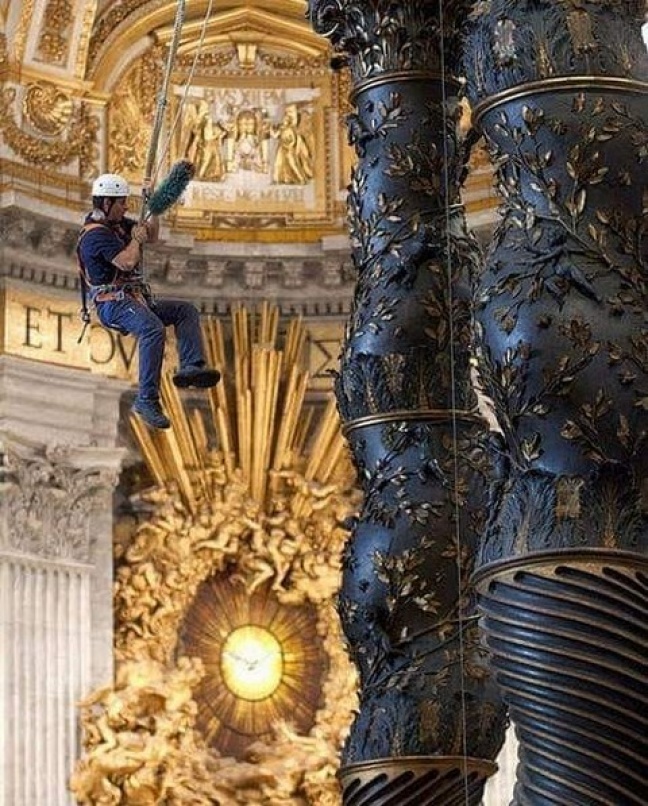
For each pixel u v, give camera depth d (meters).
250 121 29.55
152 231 14.68
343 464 28.67
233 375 28.62
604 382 6.94
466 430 9.90
